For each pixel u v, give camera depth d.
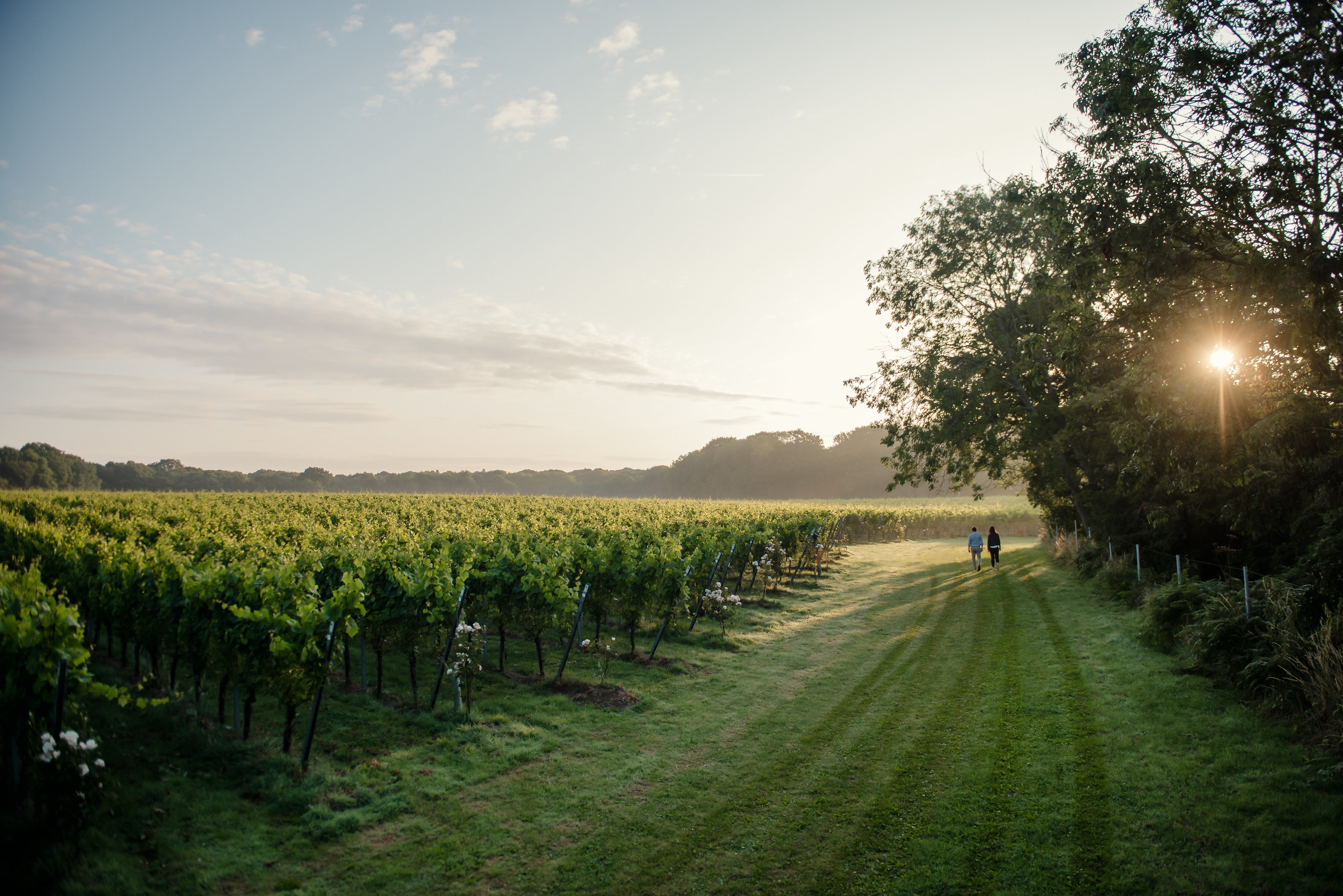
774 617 15.45
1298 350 8.04
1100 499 19.92
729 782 6.65
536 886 4.86
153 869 4.74
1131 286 9.39
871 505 59.78
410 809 5.96
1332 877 4.59
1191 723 7.54
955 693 9.48
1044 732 7.73
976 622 14.68
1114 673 9.83
